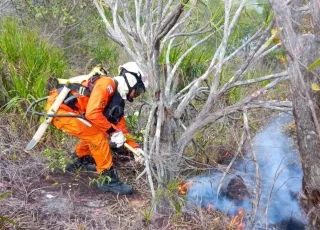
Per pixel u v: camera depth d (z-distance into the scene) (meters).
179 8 2.88
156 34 3.06
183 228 3.51
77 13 7.69
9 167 4.19
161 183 3.51
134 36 3.41
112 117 3.99
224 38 3.16
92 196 4.02
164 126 3.44
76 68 7.00
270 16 2.89
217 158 4.56
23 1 7.66
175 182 3.53
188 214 3.73
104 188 4.10
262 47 3.07
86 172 4.45
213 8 3.70
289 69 2.08
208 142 4.51
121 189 4.08
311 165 2.16
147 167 3.44
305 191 2.33
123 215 3.73
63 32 7.57
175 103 4.04
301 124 2.11
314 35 1.95
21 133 4.77
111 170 4.09
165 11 3.20
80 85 4.01
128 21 3.39
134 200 4.01
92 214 3.71
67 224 3.51
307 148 2.13
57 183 4.08
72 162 4.39
